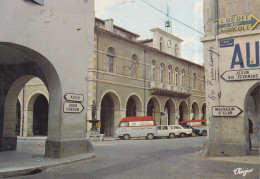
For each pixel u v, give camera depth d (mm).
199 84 41031
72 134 10562
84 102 11195
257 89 12344
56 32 10156
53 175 7355
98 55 24094
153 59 31062
